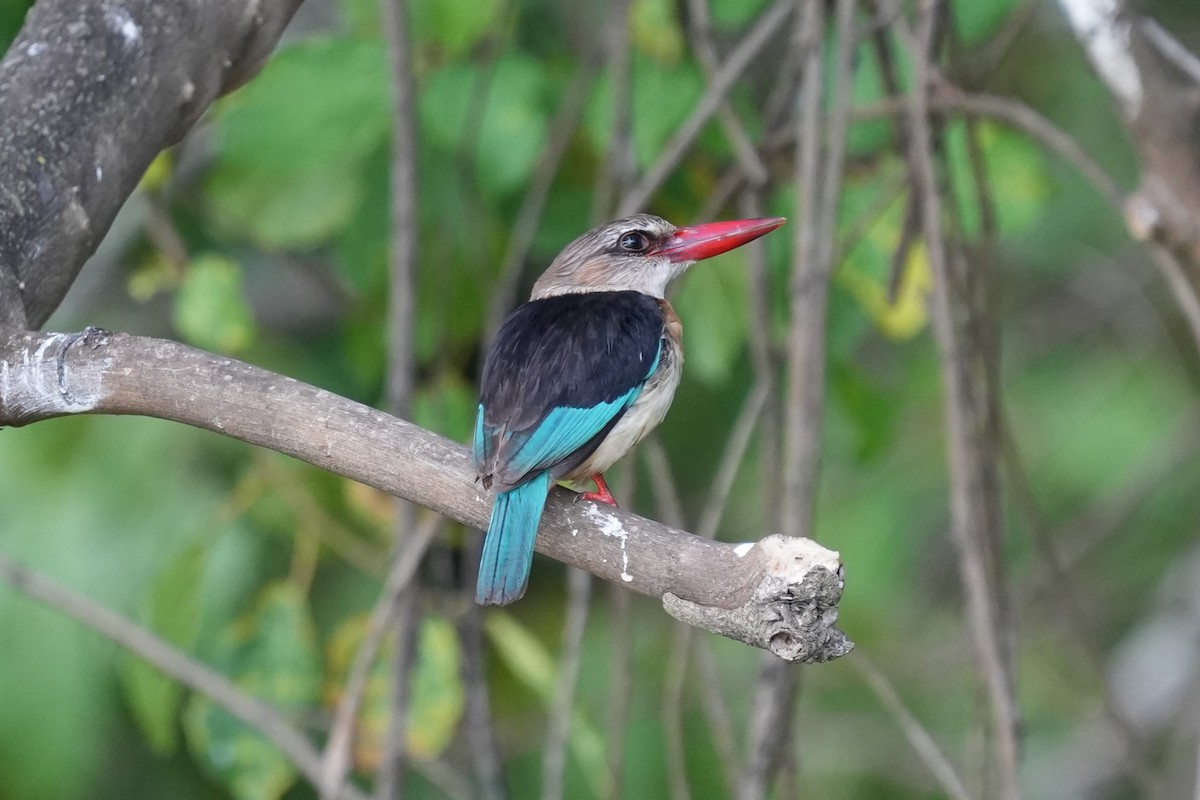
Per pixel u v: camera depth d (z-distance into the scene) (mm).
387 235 8672
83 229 5793
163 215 8711
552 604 11219
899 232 8531
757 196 8227
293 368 9383
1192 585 11375
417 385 9109
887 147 8844
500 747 9547
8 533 8844
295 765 8172
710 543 5000
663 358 7273
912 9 9281
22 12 8516
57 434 8922
